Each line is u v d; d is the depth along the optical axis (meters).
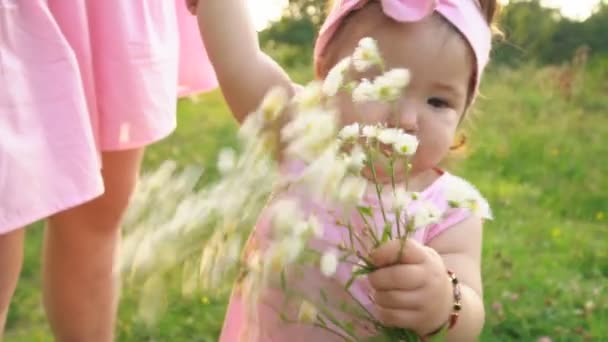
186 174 0.84
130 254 0.81
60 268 1.30
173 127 1.26
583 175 3.09
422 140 0.99
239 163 0.84
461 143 1.17
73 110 1.04
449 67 0.99
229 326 1.04
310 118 0.85
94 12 1.17
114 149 1.19
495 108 4.02
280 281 0.93
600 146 3.49
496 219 2.46
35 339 1.59
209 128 3.46
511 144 3.34
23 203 1.00
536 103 4.14
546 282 1.93
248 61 1.08
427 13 0.98
